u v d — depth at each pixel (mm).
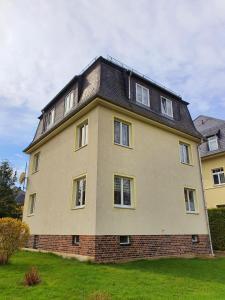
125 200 10484
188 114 16406
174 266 8742
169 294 5164
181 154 14508
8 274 6789
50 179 13383
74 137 11852
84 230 9477
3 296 4879
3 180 22266
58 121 13836
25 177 17562
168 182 12609
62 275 6660
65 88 14000
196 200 14008
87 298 4750
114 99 11031
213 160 20922
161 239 11141
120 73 12852
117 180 10461
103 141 10234
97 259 8570
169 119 14164
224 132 20859
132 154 11273
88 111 11156
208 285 6090
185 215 12891
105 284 5812
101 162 9875
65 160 12234
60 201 11820
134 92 12773
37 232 13445
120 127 11438
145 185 11352
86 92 11961
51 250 11602
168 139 13594
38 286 5590
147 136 12383
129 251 9656
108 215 9438
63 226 11055
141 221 10570
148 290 5418
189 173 14156
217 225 15641
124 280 6246
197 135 15078
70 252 10047
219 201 19656
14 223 8844
